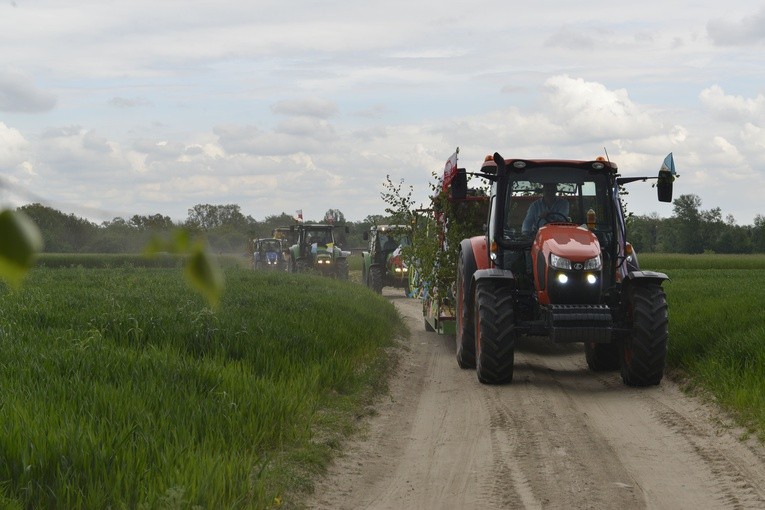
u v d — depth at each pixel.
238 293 17.06
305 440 6.90
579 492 5.96
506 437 7.62
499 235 11.13
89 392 6.47
